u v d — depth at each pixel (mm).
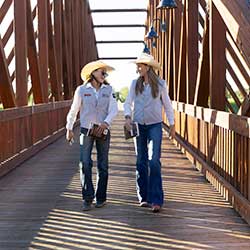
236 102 15344
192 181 9391
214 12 8844
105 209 7316
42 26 16094
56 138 18297
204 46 10047
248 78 12977
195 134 11570
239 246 5559
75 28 27062
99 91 7289
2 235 6066
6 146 10695
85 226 6418
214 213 7016
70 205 7609
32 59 14531
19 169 11234
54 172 10781
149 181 7176
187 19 12250
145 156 7414
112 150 14828
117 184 9211
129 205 7551
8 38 14234
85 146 7289
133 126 7223
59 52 19828
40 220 6742
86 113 7285
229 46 12914
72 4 25984
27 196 8281
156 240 5805
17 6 12578
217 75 8914
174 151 13984
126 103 7336
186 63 13242
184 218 6758
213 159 9266
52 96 19141
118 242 5750
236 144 7352
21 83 12750
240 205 6832
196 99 10758
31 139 13617
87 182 7266
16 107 11516
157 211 7102
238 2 6324
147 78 7191
